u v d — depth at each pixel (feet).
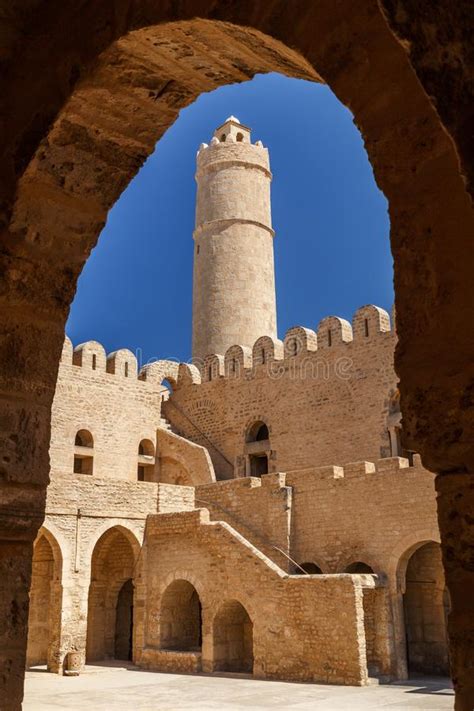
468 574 9.61
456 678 9.32
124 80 16.07
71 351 123.85
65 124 16.65
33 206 17.21
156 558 88.94
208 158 159.33
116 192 18.16
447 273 10.53
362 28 11.46
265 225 156.66
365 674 68.59
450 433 10.09
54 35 16.83
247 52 14.49
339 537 86.12
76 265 18.02
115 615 97.50
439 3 8.87
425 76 9.12
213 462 127.13
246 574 78.69
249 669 82.43
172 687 69.46
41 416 17.28
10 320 17.06
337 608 70.85
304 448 113.29
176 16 13.78
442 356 10.36
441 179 10.84
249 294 149.28
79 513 85.61
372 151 11.55
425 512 78.69
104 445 123.75
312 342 117.70
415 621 82.43
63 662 80.59
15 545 16.70
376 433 104.37
